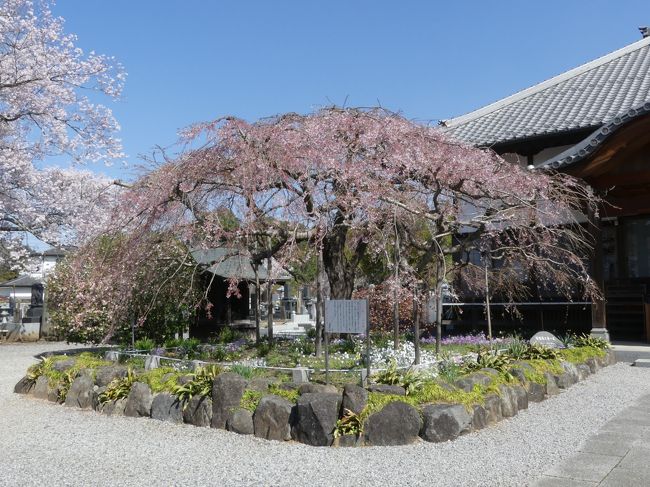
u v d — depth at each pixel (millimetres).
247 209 7684
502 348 9023
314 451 5449
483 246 10172
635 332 12367
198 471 4969
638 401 7223
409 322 12336
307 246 8156
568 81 16297
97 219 15148
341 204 7715
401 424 5570
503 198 9016
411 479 4598
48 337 20281
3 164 14180
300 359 8305
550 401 7332
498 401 6375
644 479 4348
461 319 13602
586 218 11633
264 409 6004
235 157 7617
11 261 16922
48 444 6016
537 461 4918
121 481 4754
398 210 7742
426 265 8922
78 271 9641
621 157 11023
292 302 33500
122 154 16297
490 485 4398
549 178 9742
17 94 14867
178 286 10273
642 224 13461
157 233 8188
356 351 8961
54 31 15305
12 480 4840
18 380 10742
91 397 7777
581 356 9195
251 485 4582
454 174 8258
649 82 13922
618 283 13172
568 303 11750
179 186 7797
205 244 8031
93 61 15781
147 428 6523
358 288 11023
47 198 15219
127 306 9312
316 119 8000
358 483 4555
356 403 5695
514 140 13562
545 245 9602
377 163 7840
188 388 6773
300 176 7648
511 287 11844
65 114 15570
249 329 16312
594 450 5148
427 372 6531
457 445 5445
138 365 8430
